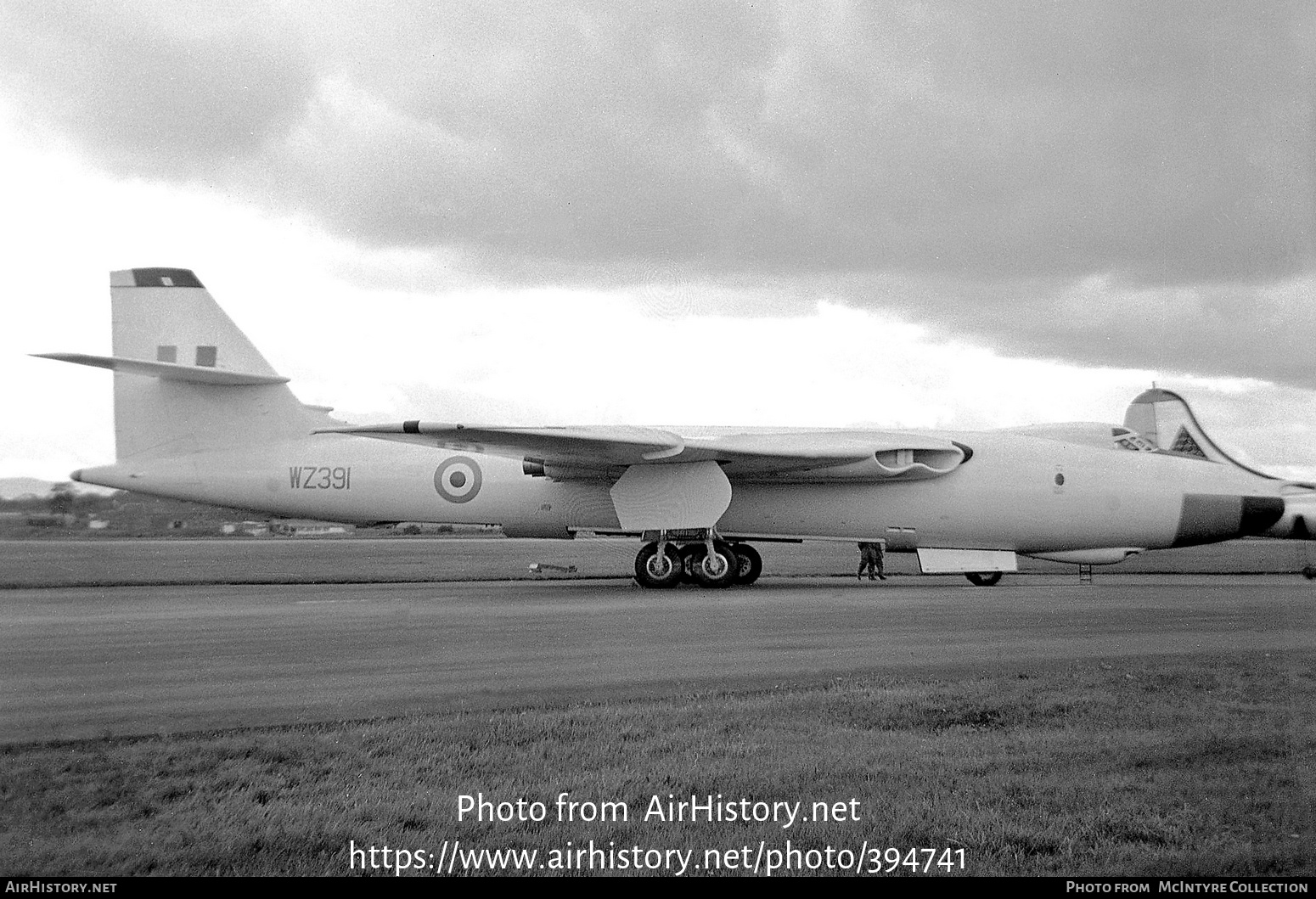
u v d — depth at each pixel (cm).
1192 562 3188
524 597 1836
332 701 874
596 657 1100
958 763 679
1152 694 878
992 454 2114
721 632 1289
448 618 1459
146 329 2295
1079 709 826
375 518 2267
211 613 1551
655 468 2050
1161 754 700
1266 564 3094
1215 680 941
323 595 1900
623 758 696
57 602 1753
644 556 2095
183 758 696
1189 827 572
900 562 3297
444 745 725
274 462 2272
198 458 2289
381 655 1120
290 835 564
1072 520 2083
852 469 2066
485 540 5372
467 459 2228
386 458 2250
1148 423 2400
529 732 762
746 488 2158
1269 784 639
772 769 671
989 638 1232
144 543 4438
